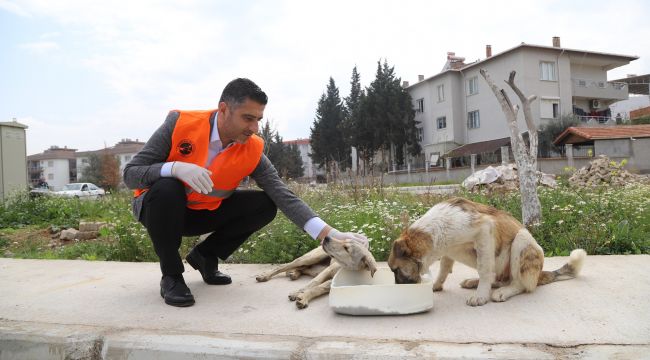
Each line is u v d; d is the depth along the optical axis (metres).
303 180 15.84
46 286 4.16
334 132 55.28
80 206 11.74
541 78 34.12
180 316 3.12
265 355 2.49
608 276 3.74
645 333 2.51
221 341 2.62
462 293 3.53
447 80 40.28
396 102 43.72
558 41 36.84
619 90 38.03
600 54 35.47
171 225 3.29
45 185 30.08
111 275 4.60
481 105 37.72
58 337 2.80
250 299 3.54
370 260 3.24
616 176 13.58
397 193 11.77
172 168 3.21
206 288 3.94
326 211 7.37
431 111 42.72
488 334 2.58
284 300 3.50
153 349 2.64
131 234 6.59
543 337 2.51
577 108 37.72
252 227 3.98
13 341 2.87
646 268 3.98
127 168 3.36
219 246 4.05
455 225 3.11
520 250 3.24
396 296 2.94
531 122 6.41
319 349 2.46
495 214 3.32
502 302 3.18
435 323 2.81
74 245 8.17
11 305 3.51
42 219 11.14
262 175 3.75
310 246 5.38
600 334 2.52
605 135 25.67
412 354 2.34
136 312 3.24
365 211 7.04
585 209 6.69
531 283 3.27
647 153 25.11
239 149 3.49
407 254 3.12
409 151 44.88
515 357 2.28
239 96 3.16
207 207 3.75
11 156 13.77
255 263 5.45
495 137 36.44
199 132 3.39
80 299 3.64
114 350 2.71
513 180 12.89
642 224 6.16
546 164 23.77
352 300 2.97
